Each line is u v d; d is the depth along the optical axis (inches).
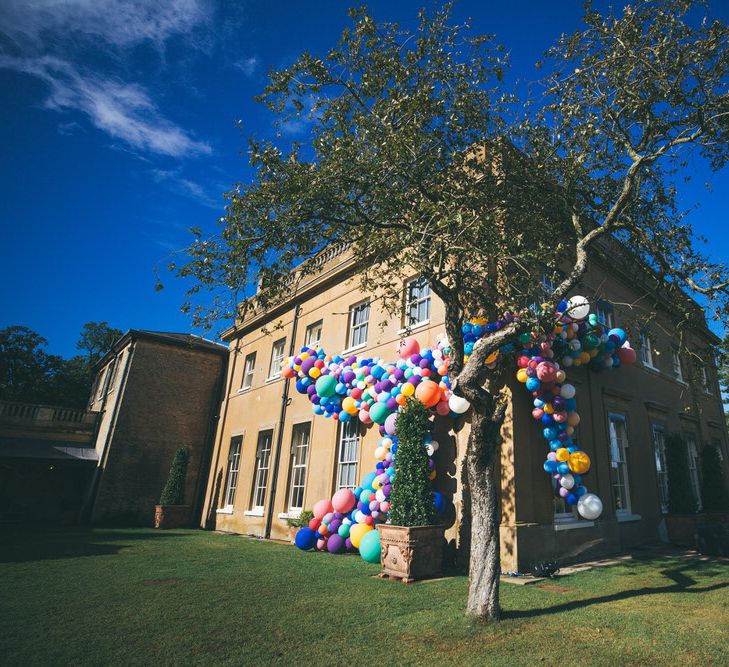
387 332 462.3
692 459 600.1
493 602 198.4
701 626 190.5
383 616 204.4
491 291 305.9
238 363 789.9
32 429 789.9
